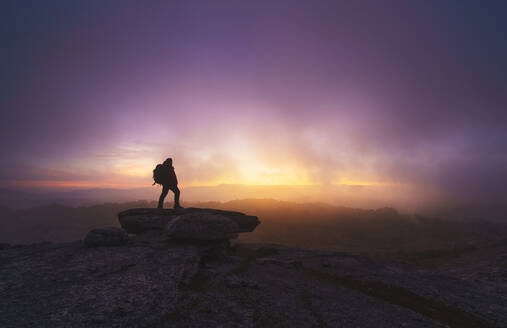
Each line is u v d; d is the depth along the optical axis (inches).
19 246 434.3
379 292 371.6
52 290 233.3
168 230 439.5
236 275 340.5
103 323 176.4
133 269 299.4
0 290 230.7
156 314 194.9
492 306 358.6
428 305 334.6
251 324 203.0
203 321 196.2
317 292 331.6
